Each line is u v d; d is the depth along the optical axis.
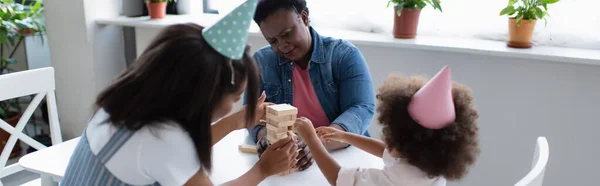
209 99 0.81
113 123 0.83
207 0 2.42
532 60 1.64
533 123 1.71
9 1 2.42
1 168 1.49
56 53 2.45
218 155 1.24
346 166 1.17
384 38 1.85
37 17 2.53
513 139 1.76
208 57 0.79
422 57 1.80
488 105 1.76
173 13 2.44
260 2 1.27
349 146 1.30
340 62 1.41
